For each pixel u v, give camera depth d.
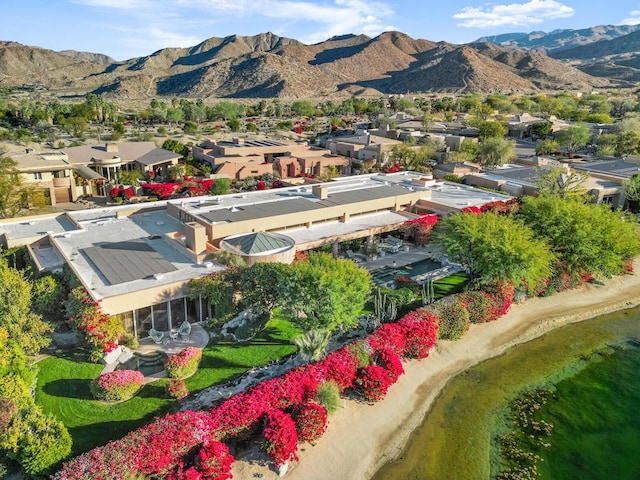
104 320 30.31
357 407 29.73
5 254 41.03
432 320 35.53
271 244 39.47
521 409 31.16
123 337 32.19
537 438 28.64
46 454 22.05
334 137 131.38
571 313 43.56
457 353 36.53
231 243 39.84
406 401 30.97
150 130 135.38
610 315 44.00
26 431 22.80
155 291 33.19
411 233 54.34
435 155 99.50
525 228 43.12
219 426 24.48
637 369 36.03
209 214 46.62
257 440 26.11
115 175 83.25
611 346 39.03
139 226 48.31
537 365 36.00
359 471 25.34
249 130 143.38
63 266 37.28
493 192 65.12
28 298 31.17
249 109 190.12
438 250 51.81
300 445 26.38
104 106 141.88
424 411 30.39
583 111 163.75
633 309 45.22
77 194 74.19
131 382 27.53
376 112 186.00
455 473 25.72
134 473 21.78
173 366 29.27
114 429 25.23
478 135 124.25
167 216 51.88
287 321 36.50
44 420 23.59
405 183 67.56
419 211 58.03
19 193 59.00
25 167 67.94
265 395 26.34
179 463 22.97
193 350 30.67
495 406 31.30
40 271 36.91
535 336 39.97
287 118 181.12
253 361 31.61
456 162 87.19
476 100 198.88
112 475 21.28
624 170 77.44
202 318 36.41
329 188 59.78
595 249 44.47
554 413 30.89
